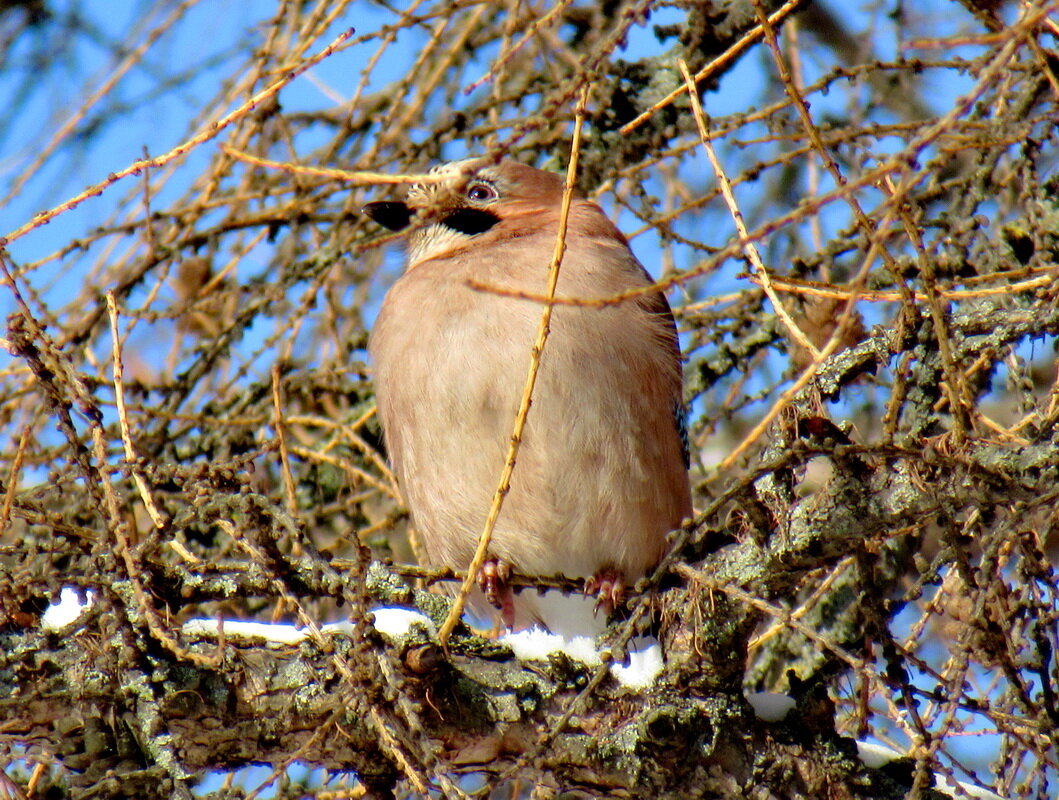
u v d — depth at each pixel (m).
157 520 5.99
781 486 6.47
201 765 6.34
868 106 10.03
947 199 9.25
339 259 9.10
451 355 8.41
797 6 9.66
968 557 6.10
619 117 9.74
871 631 6.37
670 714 6.49
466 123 9.46
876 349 6.58
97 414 6.04
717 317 9.20
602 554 8.62
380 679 5.68
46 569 6.07
